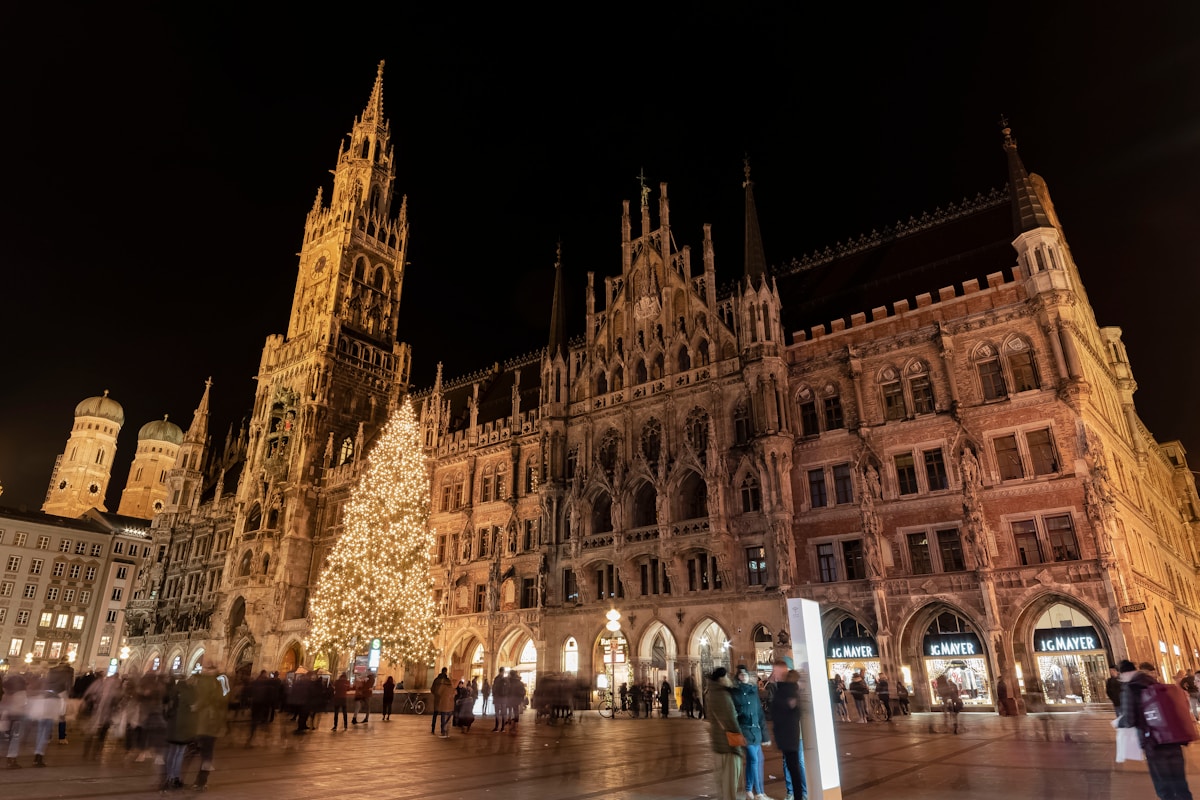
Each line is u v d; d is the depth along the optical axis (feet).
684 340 173.06
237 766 63.77
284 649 231.91
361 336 290.15
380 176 328.90
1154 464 201.77
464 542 204.13
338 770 60.90
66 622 346.33
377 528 192.34
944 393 138.31
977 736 81.87
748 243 170.81
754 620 142.41
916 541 133.80
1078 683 114.52
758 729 47.67
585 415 185.16
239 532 265.13
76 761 69.26
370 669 172.76
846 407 148.36
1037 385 130.11
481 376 258.57
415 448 205.87
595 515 176.86
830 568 141.18
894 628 129.39
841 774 54.24
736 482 154.10
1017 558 123.54
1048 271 133.28
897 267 165.68
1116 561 114.11
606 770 59.72
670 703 147.64
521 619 181.06
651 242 192.44
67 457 488.02
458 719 102.63
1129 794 44.50
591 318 197.57
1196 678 91.09
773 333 159.02
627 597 161.58
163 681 71.15
